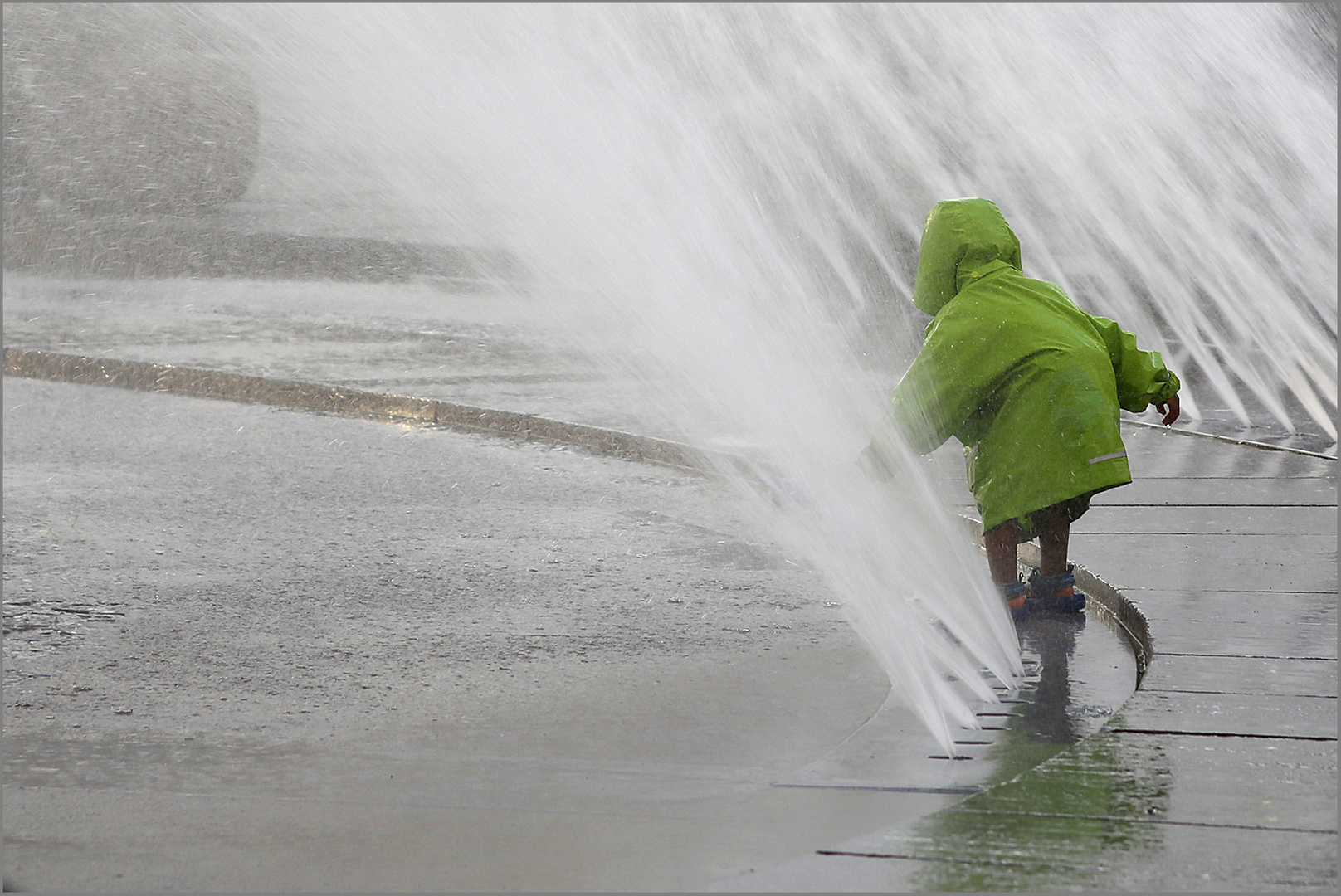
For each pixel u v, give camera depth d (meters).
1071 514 13.88
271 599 15.16
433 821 9.21
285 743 10.82
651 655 13.19
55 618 14.39
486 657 13.09
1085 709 11.18
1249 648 11.70
